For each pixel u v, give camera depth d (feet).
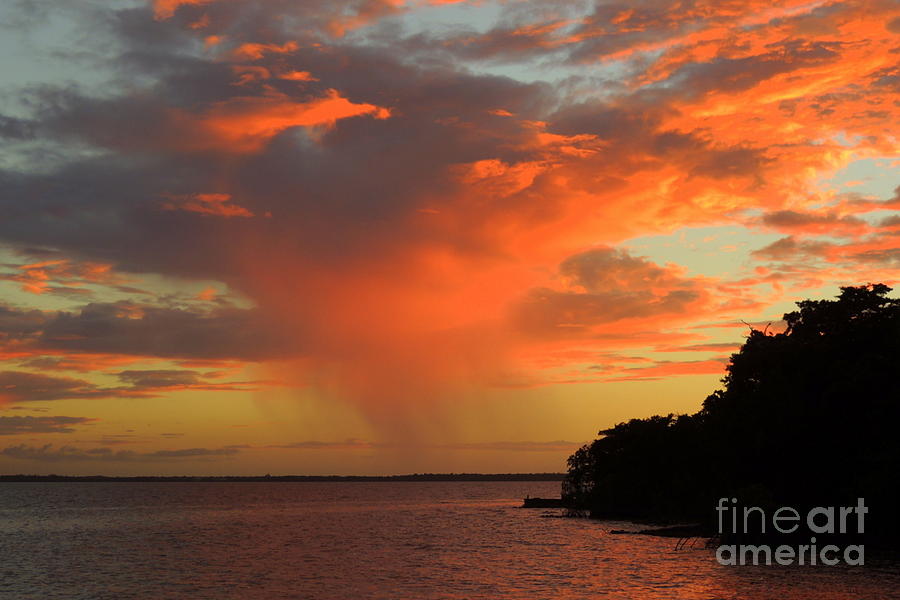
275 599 209.26
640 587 214.28
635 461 505.25
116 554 331.57
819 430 297.74
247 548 353.72
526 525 468.75
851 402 296.30
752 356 328.08
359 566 277.85
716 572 237.04
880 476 270.26
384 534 426.10
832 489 297.53
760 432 300.40
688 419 485.56
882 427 287.69
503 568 262.26
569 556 290.76
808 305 329.93
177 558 312.91
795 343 313.94
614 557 282.56
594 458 545.44
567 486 561.02
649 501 490.49
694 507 407.85
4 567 287.07
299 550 341.41
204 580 246.68
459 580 237.66
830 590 201.87
